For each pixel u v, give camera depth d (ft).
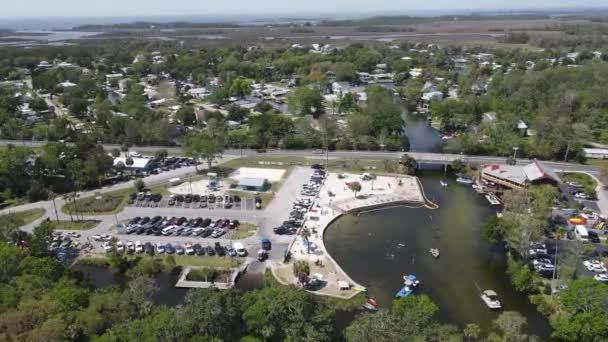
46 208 438.81
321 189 476.95
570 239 359.25
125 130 637.30
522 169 472.03
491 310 286.05
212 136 613.52
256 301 242.99
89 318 229.45
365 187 483.51
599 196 444.14
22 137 655.35
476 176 501.97
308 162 560.20
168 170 537.65
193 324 223.51
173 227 388.57
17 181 476.13
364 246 369.91
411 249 364.79
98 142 640.99
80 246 366.22
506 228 337.72
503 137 580.71
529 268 322.96
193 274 323.98
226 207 433.07
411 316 231.50
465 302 295.07
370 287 312.50
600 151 553.64
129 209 431.02
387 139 604.90
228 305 239.50
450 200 458.09
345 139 616.80
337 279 318.24
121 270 333.83
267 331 226.38
